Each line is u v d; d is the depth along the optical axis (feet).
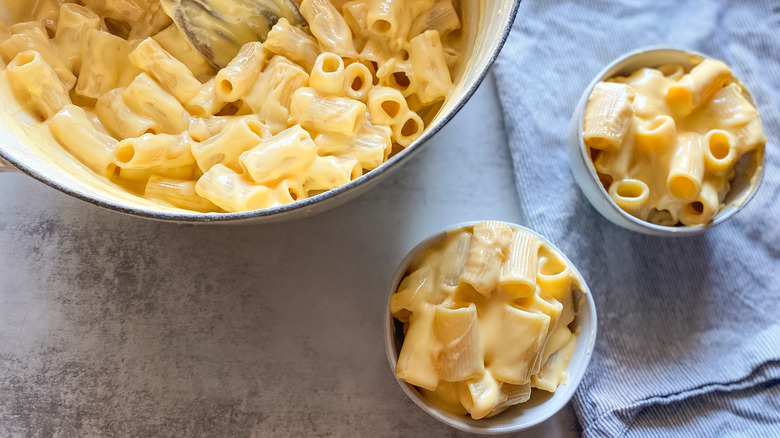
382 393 1.56
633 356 1.60
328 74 1.37
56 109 1.39
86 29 1.44
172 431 1.53
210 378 1.55
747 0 1.80
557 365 1.48
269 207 1.28
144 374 1.55
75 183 1.30
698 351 1.61
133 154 1.36
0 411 1.52
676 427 1.55
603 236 1.66
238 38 1.48
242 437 1.53
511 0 1.31
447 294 1.45
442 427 1.55
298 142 1.32
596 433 1.53
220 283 1.60
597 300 1.63
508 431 1.40
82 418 1.53
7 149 1.26
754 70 1.76
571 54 1.76
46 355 1.55
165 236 1.62
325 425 1.54
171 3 1.39
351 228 1.65
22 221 1.62
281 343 1.58
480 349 1.40
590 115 1.54
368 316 1.60
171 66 1.41
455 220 1.67
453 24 1.50
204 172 1.38
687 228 1.52
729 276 1.65
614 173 1.55
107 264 1.60
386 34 1.44
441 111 1.38
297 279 1.61
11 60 1.41
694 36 1.78
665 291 1.64
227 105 1.47
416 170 1.69
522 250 1.44
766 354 1.57
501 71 1.73
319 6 1.44
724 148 1.56
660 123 1.54
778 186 1.69
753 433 1.55
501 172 1.70
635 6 1.79
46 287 1.59
